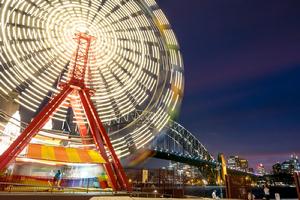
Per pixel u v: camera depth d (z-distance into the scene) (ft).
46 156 47.37
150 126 58.18
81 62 57.11
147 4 66.64
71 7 59.31
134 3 64.44
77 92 54.90
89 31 61.98
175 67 66.08
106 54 62.54
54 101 51.08
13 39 51.34
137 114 60.75
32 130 46.68
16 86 50.90
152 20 67.56
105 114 60.75
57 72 58.03
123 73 63.52
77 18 60.75
